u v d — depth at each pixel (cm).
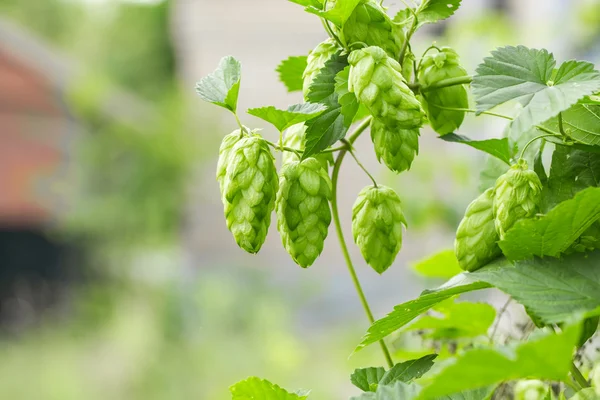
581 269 110
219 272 1162
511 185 118
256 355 952
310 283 1089
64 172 1322
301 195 128
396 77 119
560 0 533
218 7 1169
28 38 1331
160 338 1066
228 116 1286
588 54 500
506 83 117
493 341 162
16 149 1326
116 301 1239
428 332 176
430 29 538
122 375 1021
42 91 1330
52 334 1240
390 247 135
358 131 139
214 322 1032
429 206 526
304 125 132
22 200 1305
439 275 193
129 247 1260
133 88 1487
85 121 1338
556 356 85
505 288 108
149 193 1252
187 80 1260
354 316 1049
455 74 141
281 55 1149
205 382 952
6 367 1116
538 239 111
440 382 86
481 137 404
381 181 552
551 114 110
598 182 128
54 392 1032
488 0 631
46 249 1336
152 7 1521
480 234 123
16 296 1334
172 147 1236
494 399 152
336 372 879
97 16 1552
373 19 131
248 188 120
